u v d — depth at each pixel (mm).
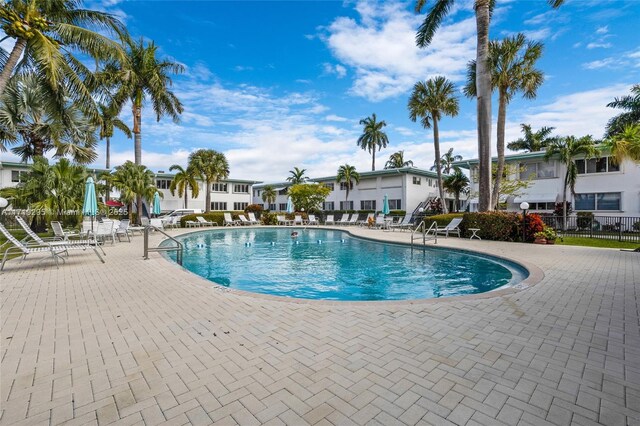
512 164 22094
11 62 9703
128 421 2002
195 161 31641
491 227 13969
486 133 14586
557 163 20547
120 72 19844
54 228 10086
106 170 26984
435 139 23094
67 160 15453
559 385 2420
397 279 7922
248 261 10531
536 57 15273
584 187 19641
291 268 9359
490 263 9406
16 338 3330
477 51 14523
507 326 3674
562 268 7230
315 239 17281
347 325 3713
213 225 26312
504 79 15547
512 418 2025
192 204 35844
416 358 2875
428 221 17484
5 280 6094
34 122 17172
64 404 2180
